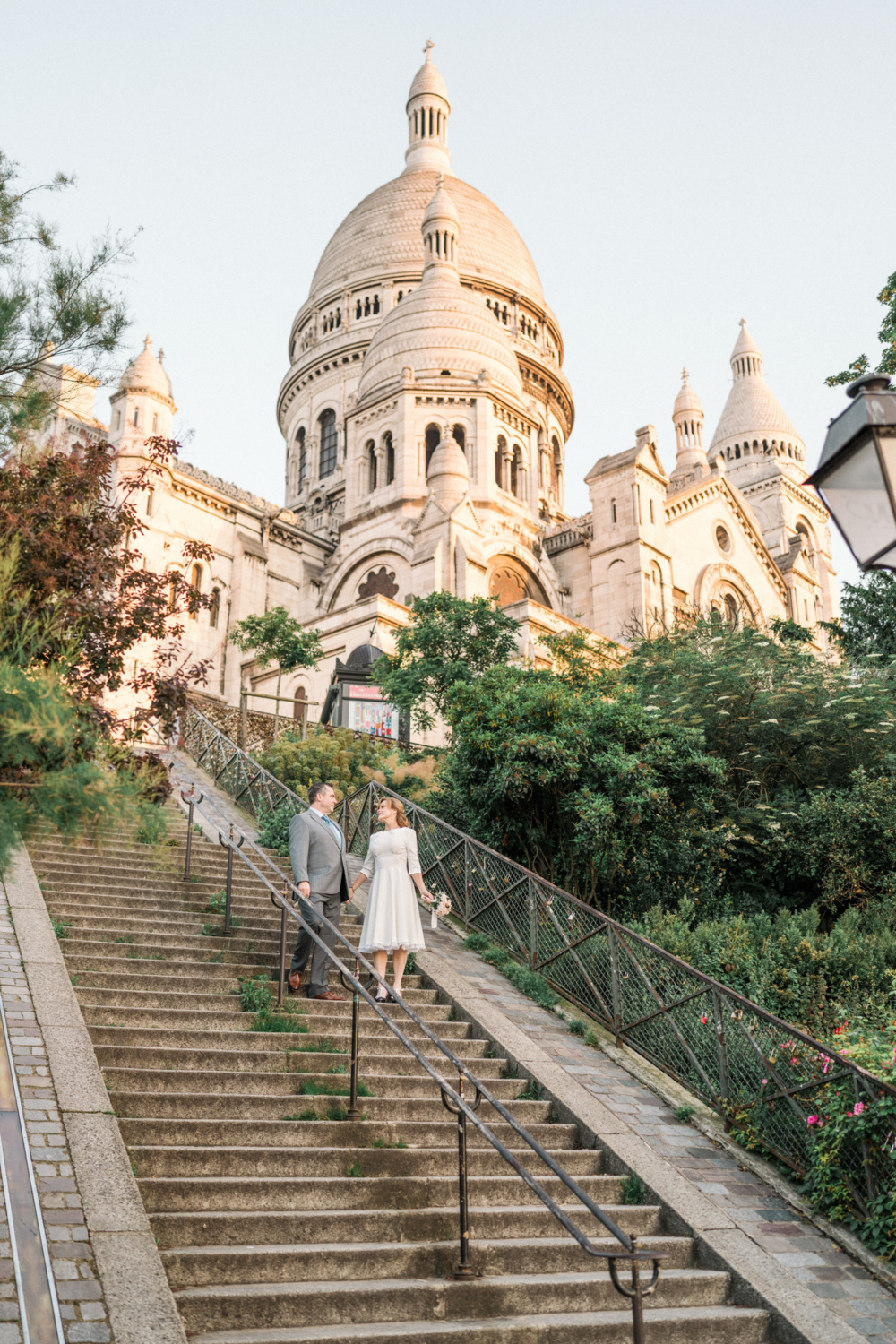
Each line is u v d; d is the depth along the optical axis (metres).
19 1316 4.84
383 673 27.55
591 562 46.72
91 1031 8.17
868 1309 6.87
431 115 78.19
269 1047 8.88
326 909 10.60
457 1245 6.47
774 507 65.31
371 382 53.19
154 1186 6.35
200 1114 7.50
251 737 26.25
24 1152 6.11
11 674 5.89
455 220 57.38
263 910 12.49
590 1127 8.80
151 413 42.88
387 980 10.91
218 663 45.16
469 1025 10.54
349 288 67.00
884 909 15.88
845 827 17.14
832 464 4.98
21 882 10.92
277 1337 5.29
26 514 9.57
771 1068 9.29
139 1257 5.47
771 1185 8.55
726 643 22.52
